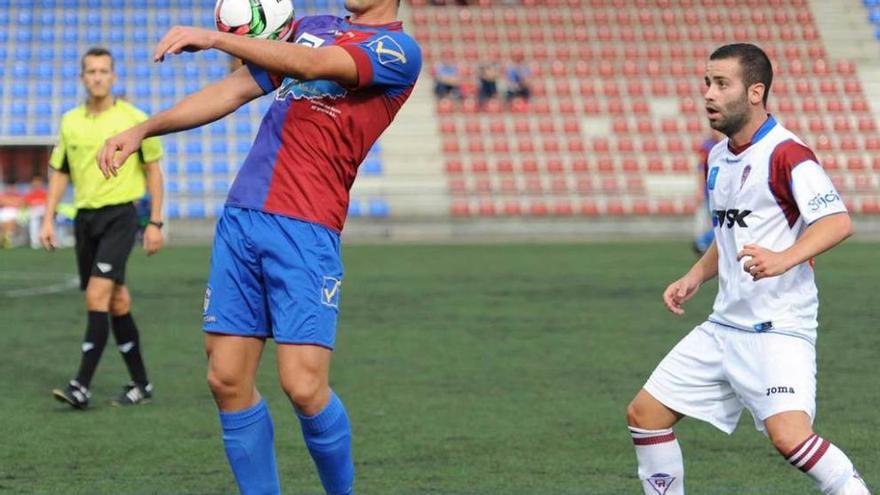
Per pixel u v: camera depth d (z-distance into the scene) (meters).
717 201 17.36
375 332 43.16
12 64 113.31
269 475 17.19
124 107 29.50
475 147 111.94
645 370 34.94
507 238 101.50
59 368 35.53
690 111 118.06
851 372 34.59
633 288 58.19
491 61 120.69
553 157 112.44
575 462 23.75
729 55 16.86
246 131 110.25
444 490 21.48
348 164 16.64
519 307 50.75
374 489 21.53
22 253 84.19
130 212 29.23
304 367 16.34
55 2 119.88
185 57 115.75
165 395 31.20
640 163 112.56
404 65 16.36
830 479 16.02
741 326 16.89
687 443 25.48
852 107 119.50
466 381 33.16
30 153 100.94
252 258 16.45
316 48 15.71
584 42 123.75
